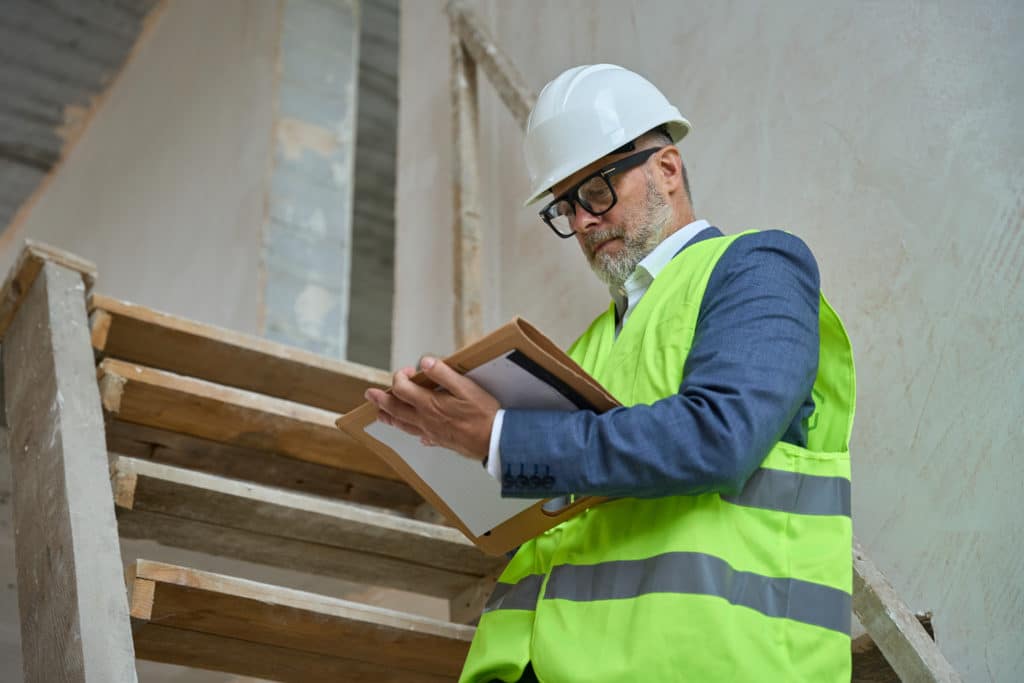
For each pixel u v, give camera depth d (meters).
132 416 2.38
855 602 1.75
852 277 2.24
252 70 5.13
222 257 4.82
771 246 1.51
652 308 1.59
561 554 1.52
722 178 2.61
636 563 1.41
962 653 1.86
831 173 2.33
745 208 2.52
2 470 2.84
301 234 4.71
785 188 2.43
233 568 3.19
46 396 2.10
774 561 1.39
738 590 1.36
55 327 2.22
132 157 6.16
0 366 2.49
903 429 2.06
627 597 1.39
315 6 5.23
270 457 2.58
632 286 1.70
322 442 2.54
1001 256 1.96
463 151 3.30
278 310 4.54
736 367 1.37
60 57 6.60
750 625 1.33
